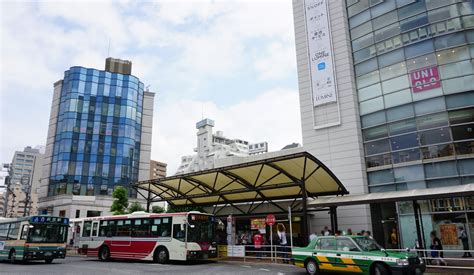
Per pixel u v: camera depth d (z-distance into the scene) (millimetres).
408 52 23797
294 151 30328
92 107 57719
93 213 52875
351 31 27469
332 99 26875
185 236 19312
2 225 23391
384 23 25406
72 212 51250
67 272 15078
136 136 61281
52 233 21344
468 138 20641
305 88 28812
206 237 20234
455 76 21672
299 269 16469
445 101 21719
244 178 23266
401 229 22531
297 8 30875
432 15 23172
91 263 20422
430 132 22062
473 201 20125
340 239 13820
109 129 57969
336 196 21797
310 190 23328
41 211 55062
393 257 12023
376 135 24656
